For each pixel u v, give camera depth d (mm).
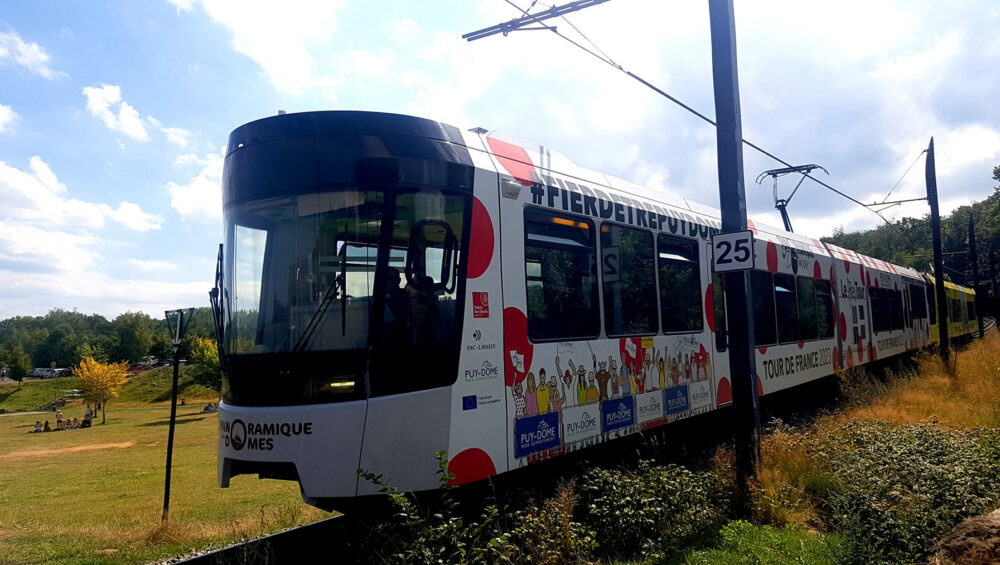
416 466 5434
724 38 7598
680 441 9828
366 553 5246
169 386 77750
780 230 13219
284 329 5555
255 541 5730
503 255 6266
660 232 8680
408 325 5516
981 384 13367
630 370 7754
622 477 6324
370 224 5520
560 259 6953
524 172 6715
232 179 6047
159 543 6719
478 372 5906
